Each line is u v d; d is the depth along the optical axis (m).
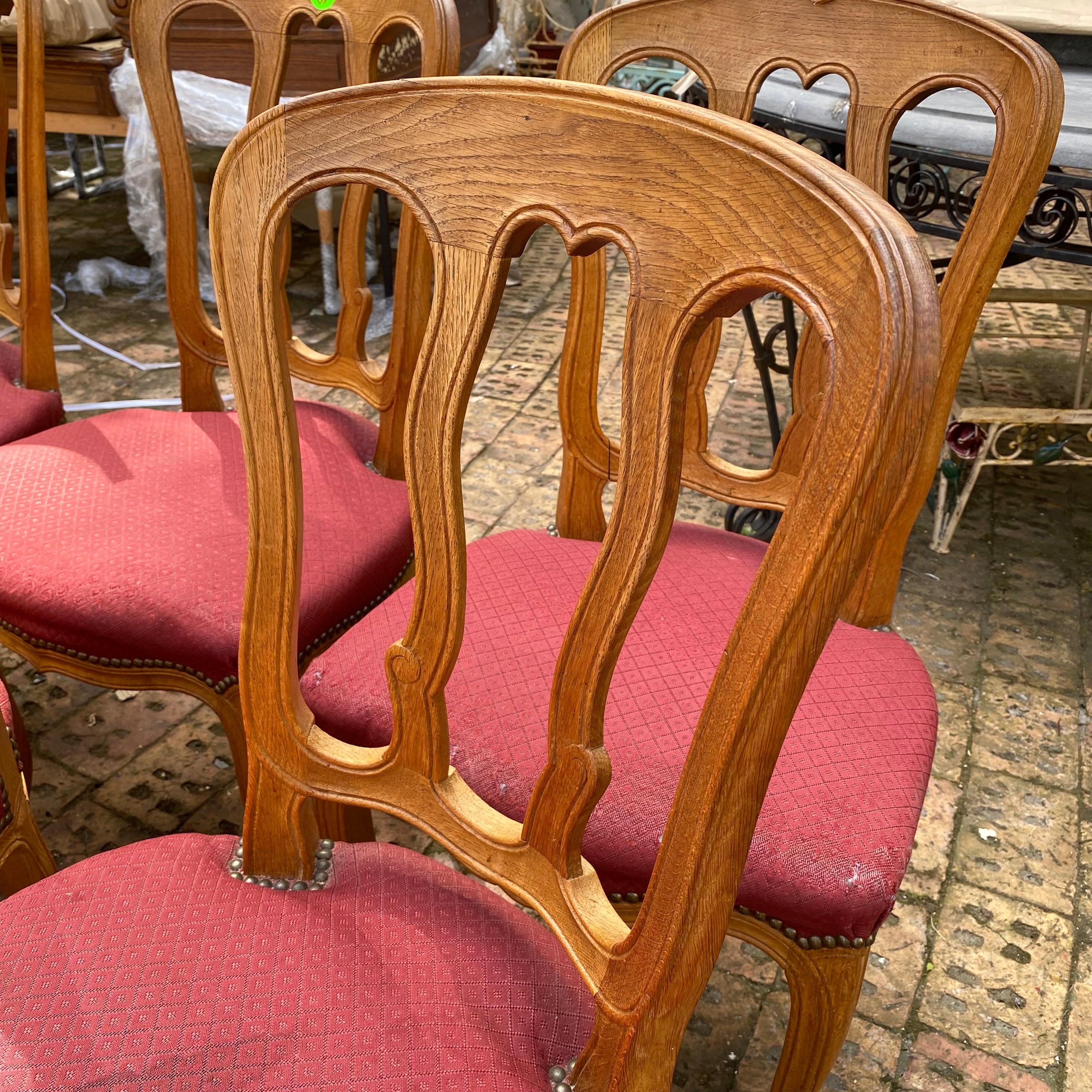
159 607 1.05
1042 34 1.80
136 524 1.15
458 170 0.53
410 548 1.23
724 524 2.16
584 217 0.49
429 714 0.66
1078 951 1.34
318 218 3.29
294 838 0.74
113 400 2.69
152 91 1.30
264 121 0.58
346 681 0.94
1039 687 1.81
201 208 3.21
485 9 3.13
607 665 0.54
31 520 1.15
